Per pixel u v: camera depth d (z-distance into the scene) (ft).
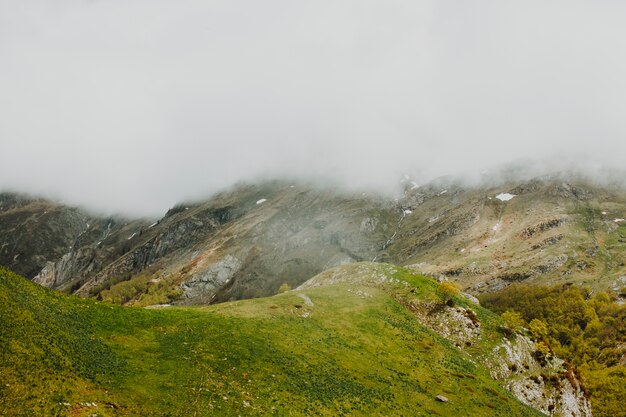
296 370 216.13
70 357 152.66
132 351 185.47
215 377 182.39
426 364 282.56
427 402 233.14
